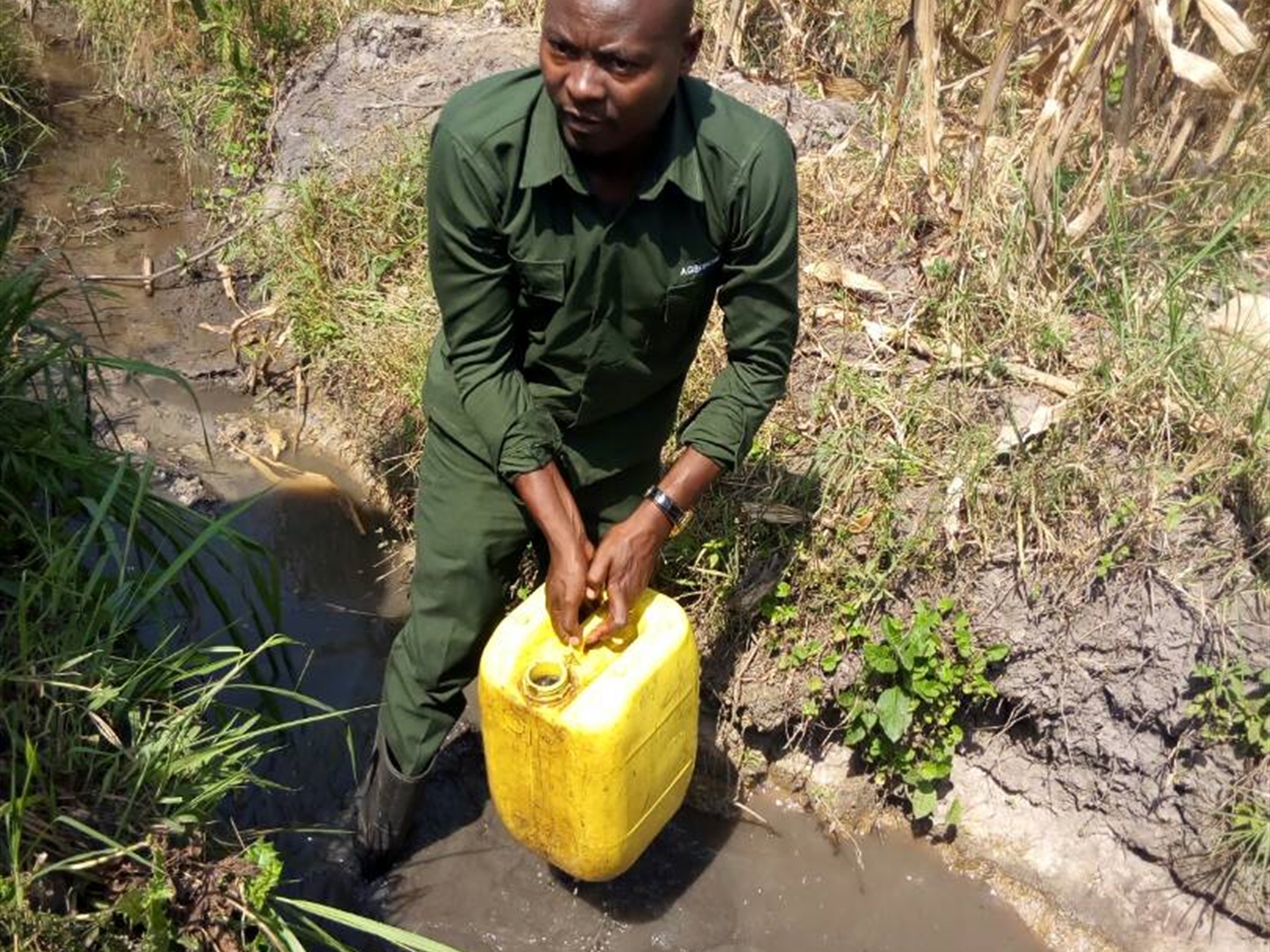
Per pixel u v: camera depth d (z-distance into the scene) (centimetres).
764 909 337
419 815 346
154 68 637
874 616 353
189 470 439
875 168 444
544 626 271
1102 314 391
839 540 357
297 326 472
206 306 512
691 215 244
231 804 337
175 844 272
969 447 361
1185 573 335
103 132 627
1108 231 418
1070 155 459
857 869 348
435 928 323
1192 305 396
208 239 550
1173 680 331
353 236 488
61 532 327
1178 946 327
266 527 422
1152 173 437
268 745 352
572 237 245
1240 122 450
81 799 269
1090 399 362
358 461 445
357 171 512
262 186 561
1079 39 406
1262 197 412
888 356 394
